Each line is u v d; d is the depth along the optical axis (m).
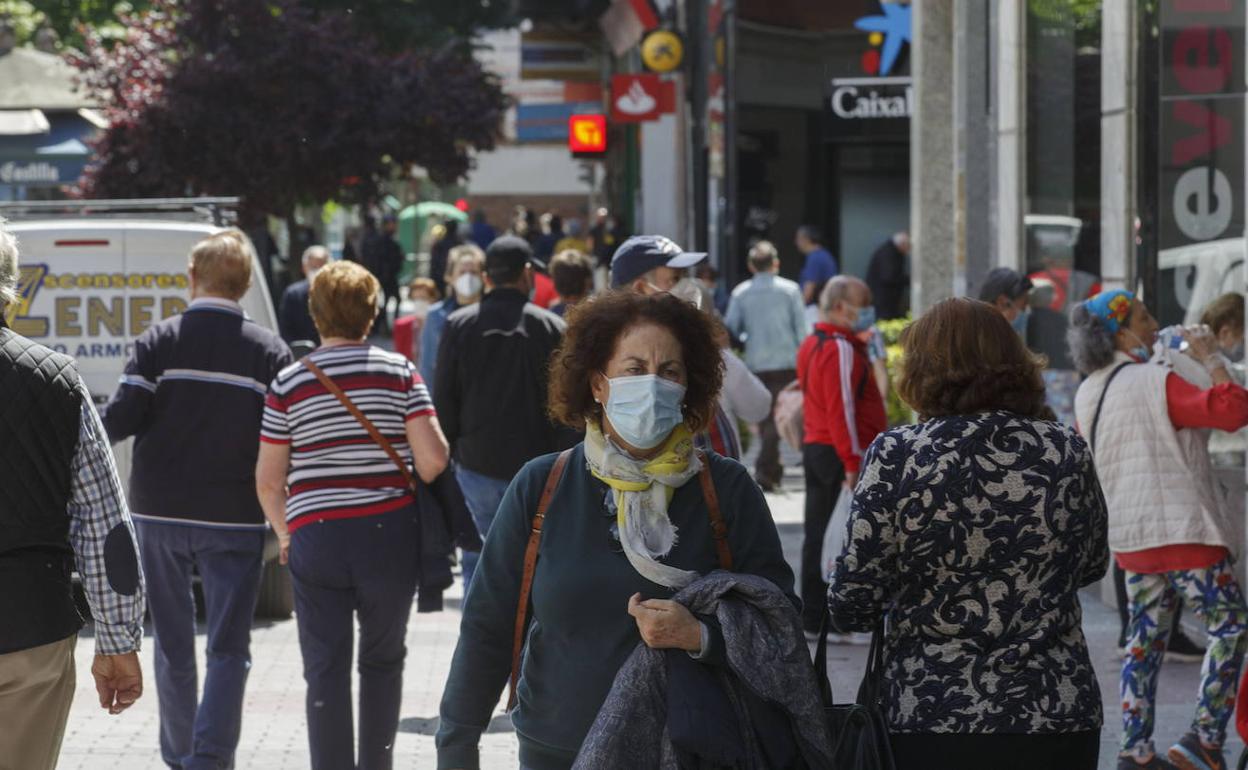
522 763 11.27
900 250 58.34
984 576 11.50
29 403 12.67
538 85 107.88
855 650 26.14
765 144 65.69
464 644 11.39
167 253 27.89
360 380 17.53
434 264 83.62
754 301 43.06
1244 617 19.11
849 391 25.02
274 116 67.94
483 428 21.77
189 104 66.12
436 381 22.06
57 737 13.02
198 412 18.78
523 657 11.23
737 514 11.12
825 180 66.00
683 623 10.59
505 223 176.25
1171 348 20.09
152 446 18.81
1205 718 19.20
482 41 108.44
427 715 22.62
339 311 17.66
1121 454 19.23
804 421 26.27
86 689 24.12
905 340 12.15
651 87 64.56
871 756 11.39
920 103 39.88
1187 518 18.94
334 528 17.30
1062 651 11.59
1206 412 18.84
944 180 39.97
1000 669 11.45
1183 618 25.41
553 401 11.34
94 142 68.00
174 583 18.89
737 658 10.53
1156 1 28.28
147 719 22.50
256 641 27.38
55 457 12.77
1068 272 31.62
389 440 17.55
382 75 69.81
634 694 10.57
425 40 90.44
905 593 11.73
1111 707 22.59
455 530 17.80
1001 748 11.37
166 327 19.11
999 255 35.00
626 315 11.12
